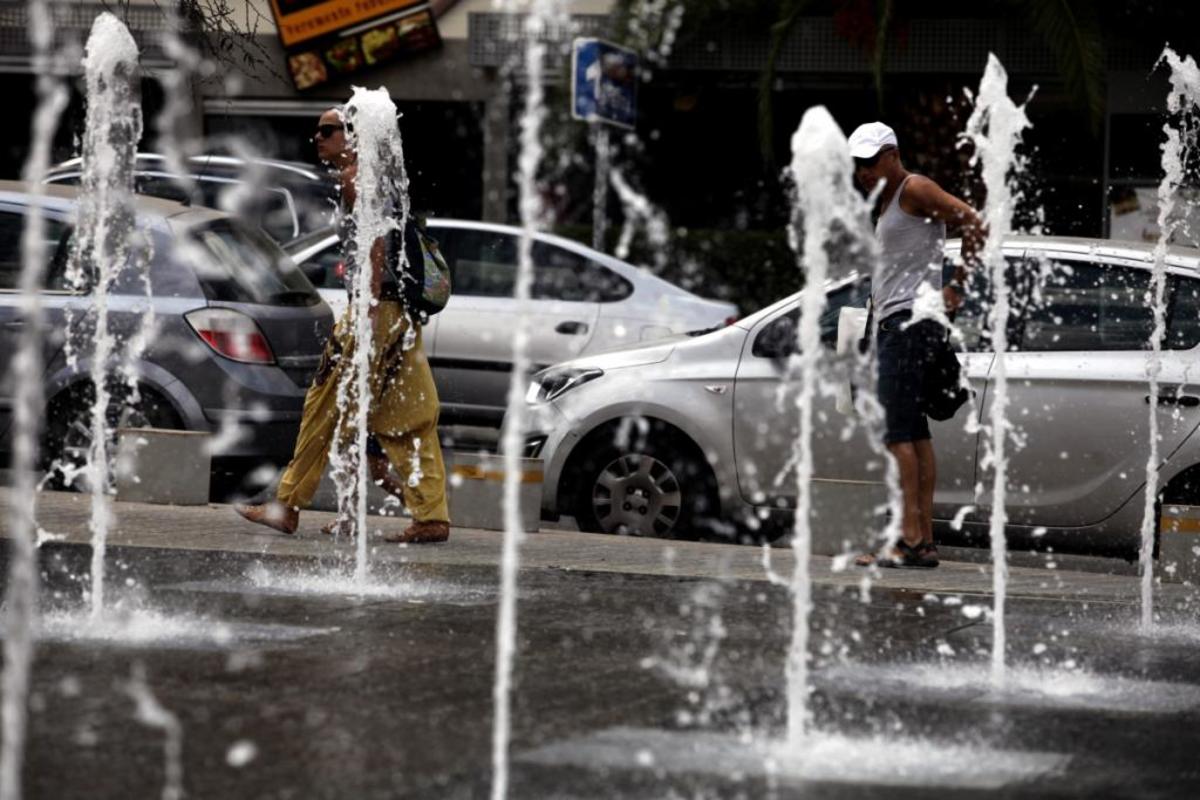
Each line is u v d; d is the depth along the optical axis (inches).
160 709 355.3
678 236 1517.0
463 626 473.4
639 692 392.5
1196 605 580.4
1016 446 702.5
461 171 1667.1
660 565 625.0
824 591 573.9
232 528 674.8
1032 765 335.0
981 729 367.9
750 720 368.2
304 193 1326.3
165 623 459.5
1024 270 711.7
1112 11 1437.0
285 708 360.8
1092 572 719.1
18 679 250.8
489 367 1034.7
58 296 805.9
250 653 419.8
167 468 756.6
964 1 1496.1
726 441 743.7
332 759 319.6
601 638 463.8
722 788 309.6
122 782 297.9
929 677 428.1
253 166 1333.7
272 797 292.8
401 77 1665.8
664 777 315.6
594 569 606.5
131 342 799.1
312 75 1656.0
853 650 463.2
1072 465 698.8
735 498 743.7
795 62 1523.1
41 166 301.0
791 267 1503.4
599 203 1071.0
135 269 808.3
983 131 1513.3
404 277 639.8
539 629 474.6
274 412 810.8
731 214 1617.9
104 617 465.4
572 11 1592.0
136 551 600.4
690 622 497.7
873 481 714.8
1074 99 1387.8
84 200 815.1
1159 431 690.8
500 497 739.4
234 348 802.2
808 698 394.9
